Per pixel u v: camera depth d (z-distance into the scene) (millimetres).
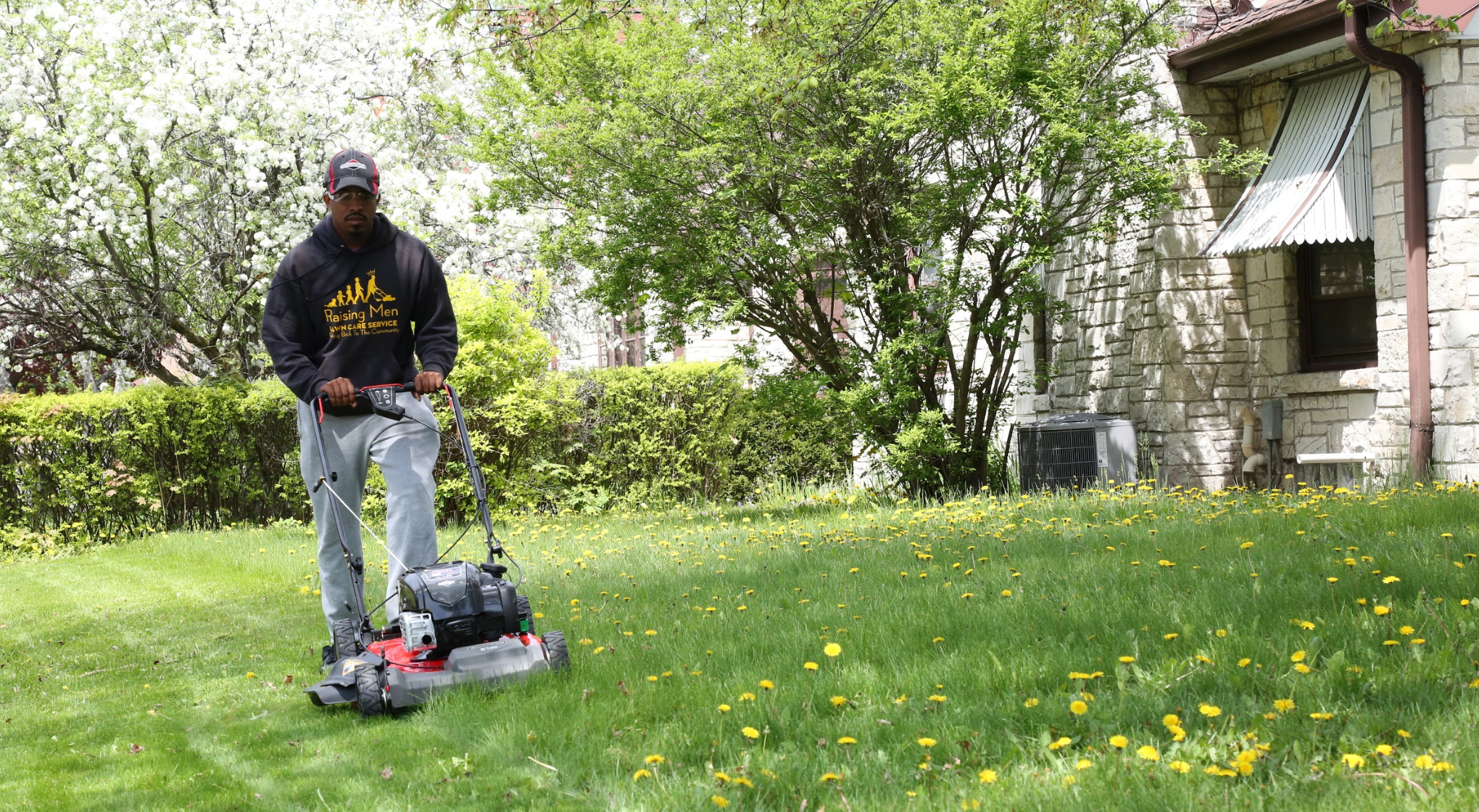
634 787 3346
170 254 16266
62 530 14156
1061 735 3533
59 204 14992
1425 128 10555
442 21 8844
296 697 5246
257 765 4086
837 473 16328
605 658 5168
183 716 5027
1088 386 14016
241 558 11164
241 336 16406
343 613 5797
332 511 5445
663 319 13000
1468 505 7848
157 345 16281
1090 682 4082
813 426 13656
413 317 5734
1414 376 10570
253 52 15219
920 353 12211
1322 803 2742
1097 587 5773
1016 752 3361
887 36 11555
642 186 11953
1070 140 11000
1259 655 4129
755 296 13234
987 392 12820
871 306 13000
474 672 4672
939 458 12648
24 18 14336
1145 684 3943
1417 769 2902
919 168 12273
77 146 13719
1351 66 11484
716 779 3281
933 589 6242
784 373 12828
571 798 3395
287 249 15086
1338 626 4461
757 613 6082
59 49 14805
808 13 11148
